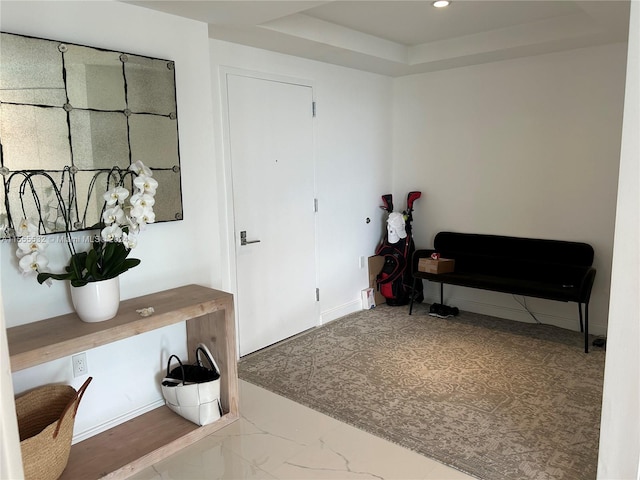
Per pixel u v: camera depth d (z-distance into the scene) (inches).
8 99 79.0
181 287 108.7
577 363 133.0
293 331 159.5
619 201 62.5
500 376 125.9
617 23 120.8
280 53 145.0
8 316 82.7
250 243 141.4
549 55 154.0
